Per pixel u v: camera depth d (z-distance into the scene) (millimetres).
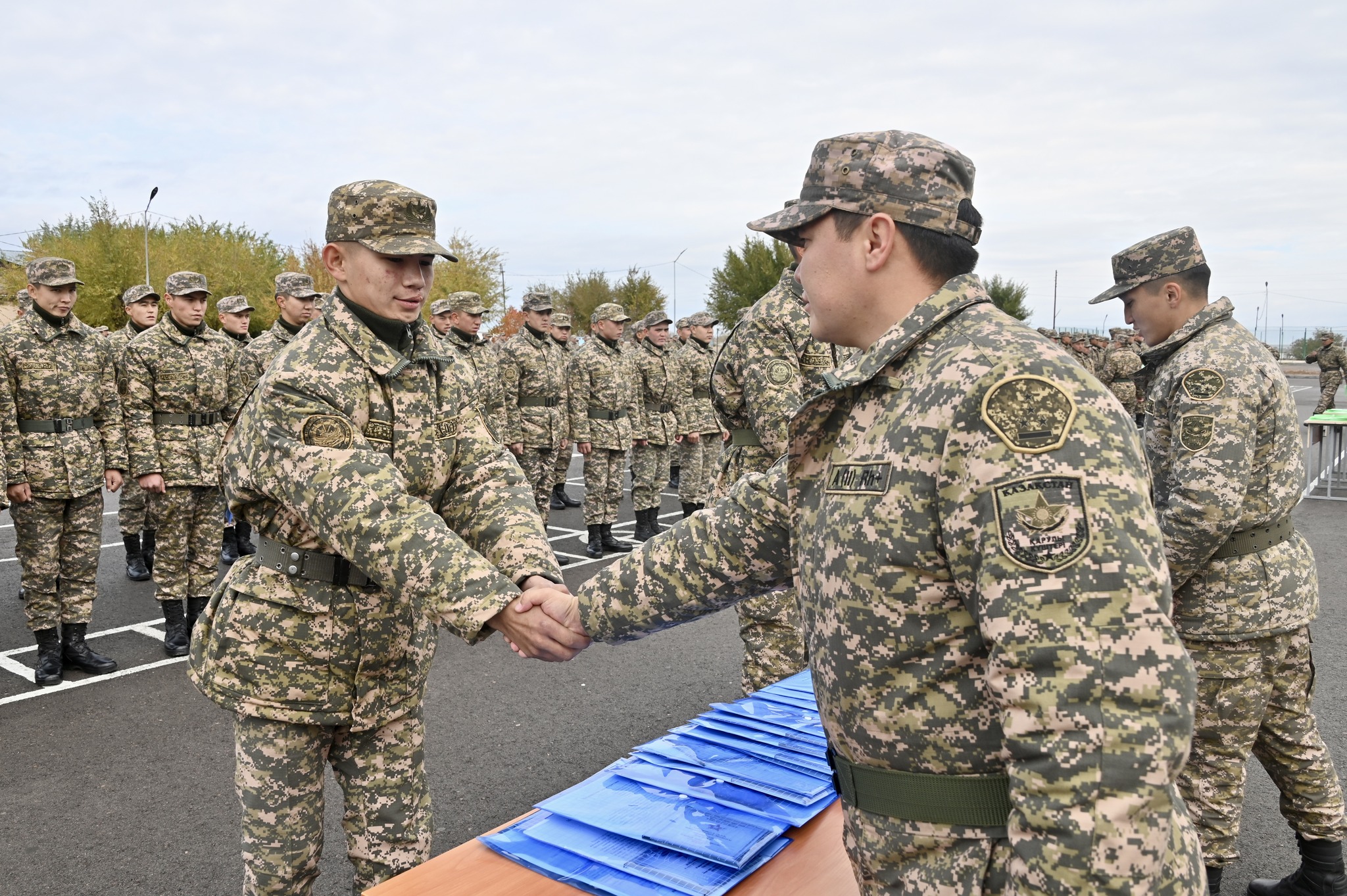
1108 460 1083
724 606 1750
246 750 2150
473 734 4203
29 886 2984
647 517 9219
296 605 2127
